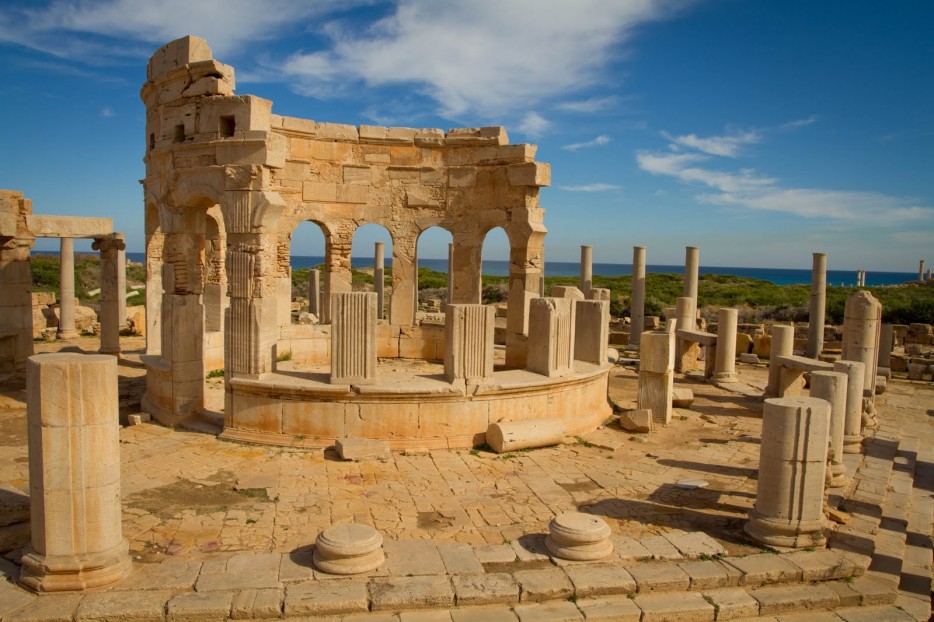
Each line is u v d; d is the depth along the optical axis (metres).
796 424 8.92
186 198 13.86
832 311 43.38
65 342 25.53
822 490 9.09
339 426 12.91
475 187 18.42
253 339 13.17
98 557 7.35
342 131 18.28
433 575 7.76
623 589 7.72
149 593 7.22
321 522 9.39
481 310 13.38
